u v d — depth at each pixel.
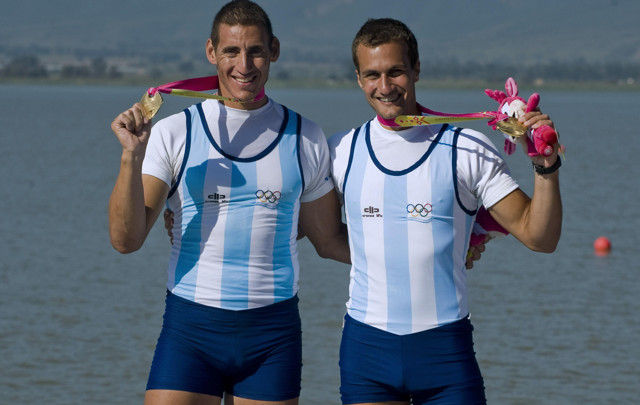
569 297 11.50
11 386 7.98
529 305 11.04
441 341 3.84
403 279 3.86
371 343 3.89
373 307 3.90
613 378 8.38
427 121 3.82
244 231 3.94
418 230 3.86
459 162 3.88
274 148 4.00
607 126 58.62
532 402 7.75
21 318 10.16
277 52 4.09
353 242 3.99
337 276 12.53
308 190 4.12
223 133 4.00
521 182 25.16
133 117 3.75
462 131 3.95
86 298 11.15
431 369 3.84
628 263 13.83
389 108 3.88
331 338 9.47
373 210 3.91
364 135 4.03
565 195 22.72
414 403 3.96
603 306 11.05
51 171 26.84
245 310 3.93
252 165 3.97
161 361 3.95
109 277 12.37
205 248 3.95
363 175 3.96
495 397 7.88
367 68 3.87
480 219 4.05
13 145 36.72
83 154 33.09
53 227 16.70
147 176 3.93
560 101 130.38
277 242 4.00
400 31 3.86
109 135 44.03
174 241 4.05
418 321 3.84
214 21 3.99
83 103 91.44
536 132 3.57
